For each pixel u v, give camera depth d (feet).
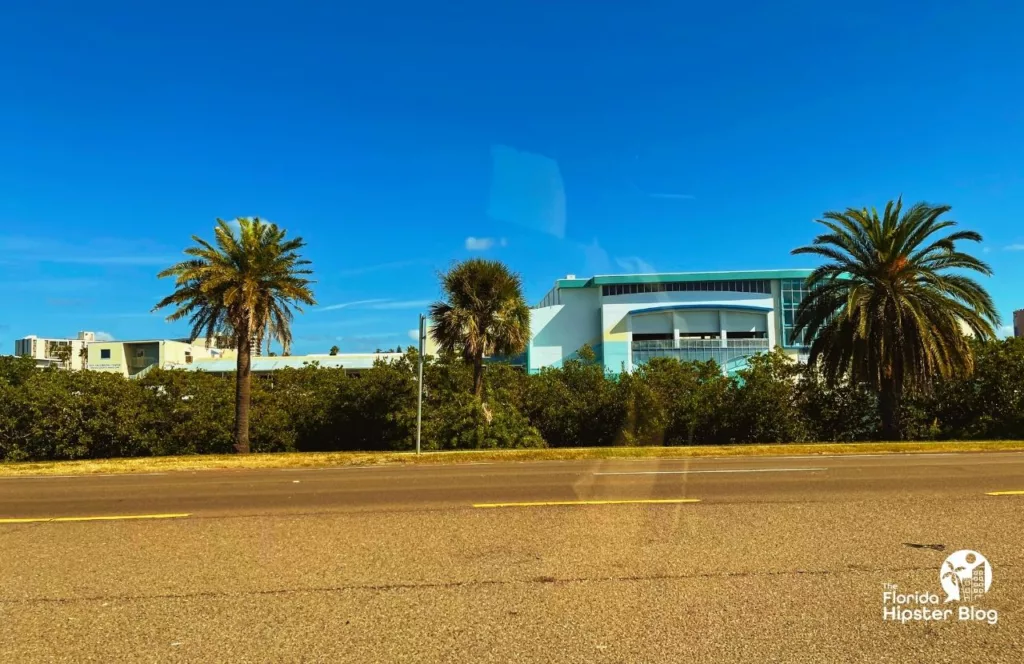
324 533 25.71
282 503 33.37
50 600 18.02
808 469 45.39
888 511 28.22
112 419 84.33
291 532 25.99
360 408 90.02
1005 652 14.16
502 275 85.51
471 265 85.61
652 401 93.25
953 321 79.82
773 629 15.39
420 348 64.44
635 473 44.39
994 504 29.60
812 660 13.84
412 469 51.47
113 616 16.75
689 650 14.34
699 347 241.14
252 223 78.07
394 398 88.84
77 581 19.76
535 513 29.14
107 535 26.08
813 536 23.84
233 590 18.66
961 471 43.04
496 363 101.04
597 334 255.50
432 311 86.58
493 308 85.71
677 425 94.84
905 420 94.48
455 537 24.64
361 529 26.35
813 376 96.58
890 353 80.07
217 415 87.76
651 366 98.99
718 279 248.73
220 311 78.13
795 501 31.12
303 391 94.22
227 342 81.20
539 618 16.25
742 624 15.70
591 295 259.80
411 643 14.89
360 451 76.28
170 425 86.74
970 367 81.92
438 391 88.17
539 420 94.79
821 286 87.92
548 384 97.09
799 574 19.35
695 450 62.44
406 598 17.83
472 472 47.88
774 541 23.21
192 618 16.55
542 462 55.36
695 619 16.03
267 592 18.43
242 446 79.61
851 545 22.48
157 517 29.89
